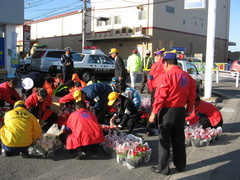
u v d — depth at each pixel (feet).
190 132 16.99
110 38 99.81
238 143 17.69
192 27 109.60
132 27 97.96
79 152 14.38
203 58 116.26
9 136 13.75
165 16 96.94
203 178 12.54
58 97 22.63
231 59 140.77
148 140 18.07
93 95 17.97
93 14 110.11
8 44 49.21
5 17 47.42
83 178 12.42
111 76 51.26
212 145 17.24
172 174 12.95
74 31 118.32
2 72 47.52
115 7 102.58
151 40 93.35
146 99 24.53
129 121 18.86
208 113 18.61
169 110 12.09
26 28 82.28
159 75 17.38
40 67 54.49
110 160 14.60
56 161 14.29
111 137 15.51
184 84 11.98
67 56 35.12
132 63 36.01
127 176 12.67
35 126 14.40
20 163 13.88
